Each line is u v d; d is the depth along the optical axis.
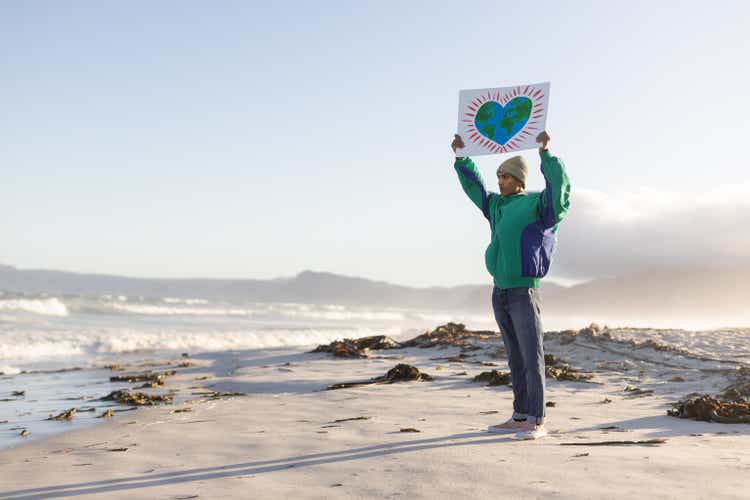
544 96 4.06
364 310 69.06
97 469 3.51
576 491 2.57
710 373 7.65
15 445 4.61
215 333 20.77
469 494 2.60
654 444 3.60
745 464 2.98
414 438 3.97
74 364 13.45
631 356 9.42
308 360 11.70
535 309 3.97
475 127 4.21
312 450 3.73
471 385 7.30
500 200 4.18
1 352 15.18
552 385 7.21
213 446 4.05
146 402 7.00
